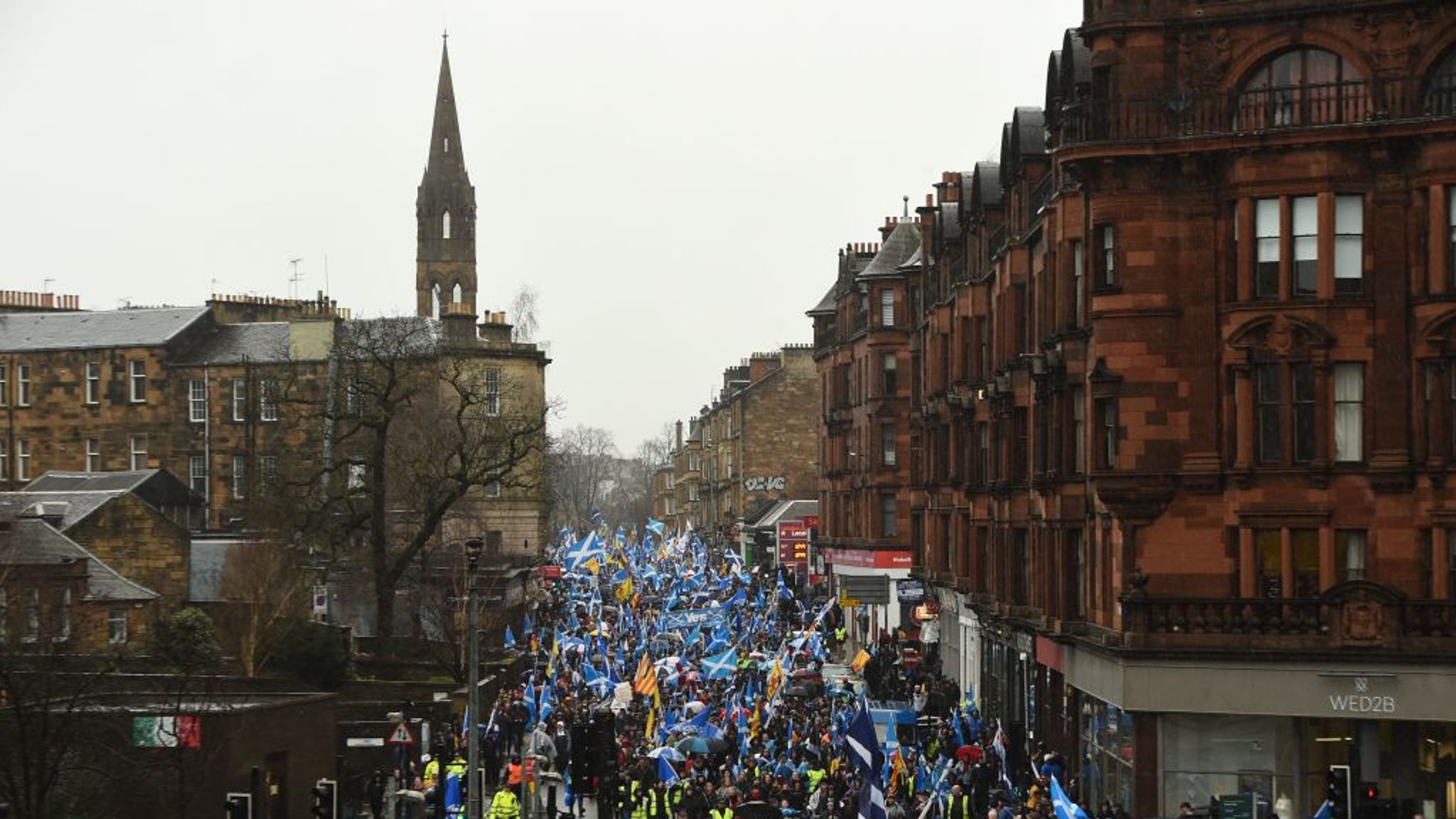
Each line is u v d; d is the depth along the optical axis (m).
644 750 50.38
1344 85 40.59
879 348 94.62
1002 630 58.22
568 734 54.66
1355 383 40.75
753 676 65.06
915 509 84.88
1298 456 41.00
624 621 85.56
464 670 68.50
